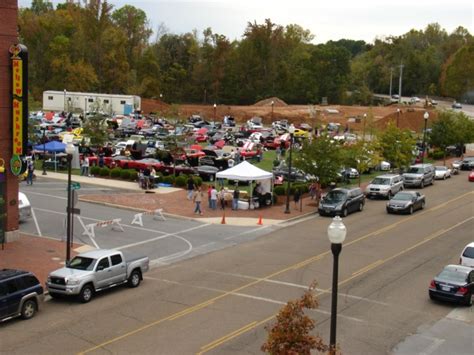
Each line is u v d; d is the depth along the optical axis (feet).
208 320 65.41
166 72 513.04
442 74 556.51
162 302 71.56
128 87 450.30
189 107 433.48
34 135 197.88
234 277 83.20
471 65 487.20
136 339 59.16
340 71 523.29
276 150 220.64
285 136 243.40
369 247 104.01
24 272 66.44
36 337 59.26
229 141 253.65
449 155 250.98
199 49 533.14
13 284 63.77
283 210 134.51
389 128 186.50
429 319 69.05
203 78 517.14
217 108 425.69
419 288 81.10
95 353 55.21
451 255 99.55
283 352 39.55
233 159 183.32
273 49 515.50
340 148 145.69
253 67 507.71
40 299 68.33
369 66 633.61
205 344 58.29
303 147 141.18
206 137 269.23
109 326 62.85
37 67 430.61
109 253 75.36
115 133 254.47
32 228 107.96
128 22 517.96
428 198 157.58
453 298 73.05
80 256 74.69
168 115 272.10
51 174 169.68
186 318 65.92
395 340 61.98
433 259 96.68
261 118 400.47
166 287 78.02
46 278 78.48
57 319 64.90
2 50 93.40
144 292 75.72
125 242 101.81
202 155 187.62
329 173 139.64
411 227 121.80
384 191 155.53
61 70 420.36
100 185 155.22
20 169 95.96
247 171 132.67
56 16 452.35
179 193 147.95
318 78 512.22
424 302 75.20
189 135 221.05
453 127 230.89
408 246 105.40
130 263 77.46
